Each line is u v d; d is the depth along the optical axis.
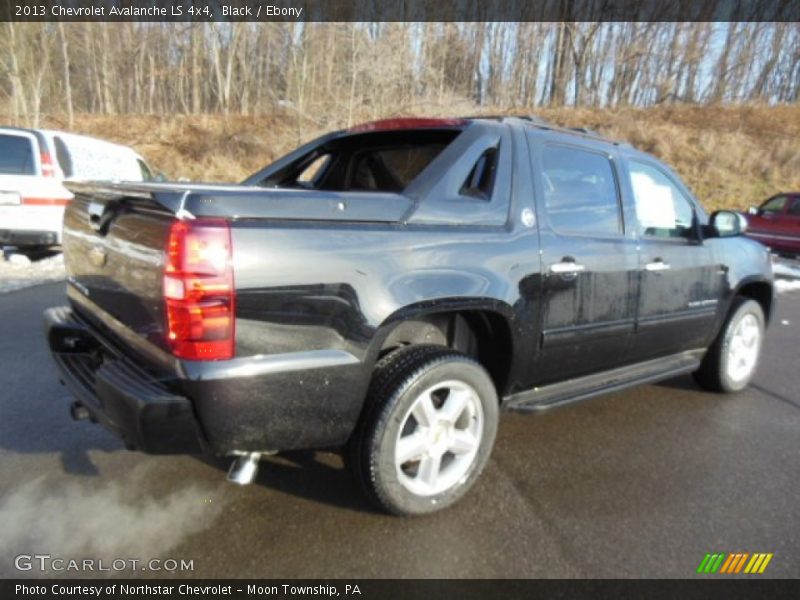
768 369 5.32
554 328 3.17
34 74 21.45
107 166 9.98
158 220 2.21
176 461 3.20
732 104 30.30
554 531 2.68
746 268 4.51
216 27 28.23
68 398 3.97
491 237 2.88
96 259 2.76
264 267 2.20
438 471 2.78
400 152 3.83
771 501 3.00
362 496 2.91
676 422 4.00
